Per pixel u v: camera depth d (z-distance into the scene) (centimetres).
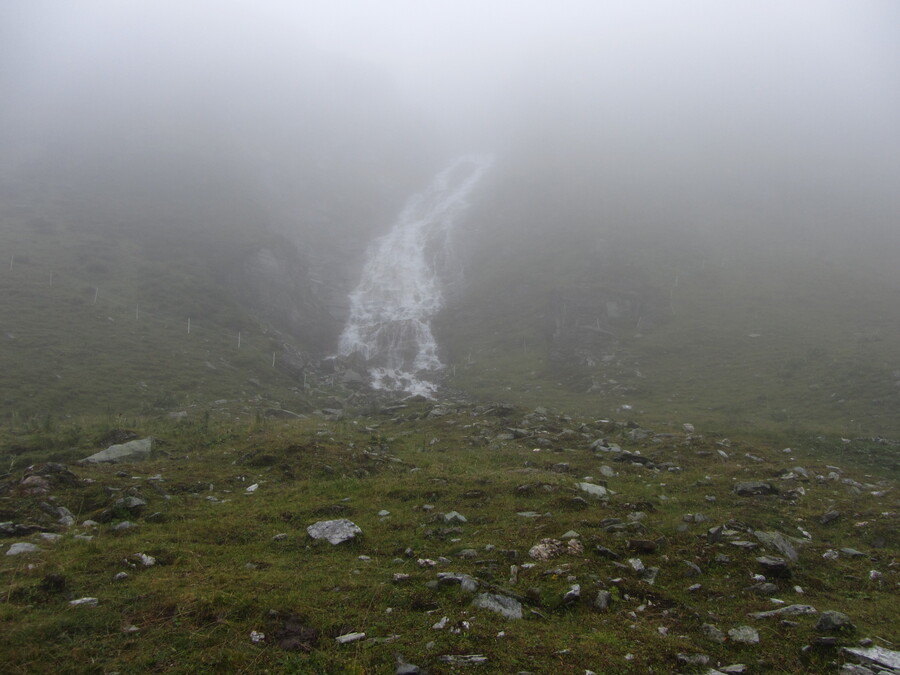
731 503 1233
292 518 1007
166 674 532
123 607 652
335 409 3266
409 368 5119
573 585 731
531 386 4081
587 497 1157
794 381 3372
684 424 2447
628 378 3956
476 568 790
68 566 757
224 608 648
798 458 1816
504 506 1085
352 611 661
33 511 984
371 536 925
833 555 961
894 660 608
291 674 538
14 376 2761
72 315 3819
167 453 1503
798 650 628
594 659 579
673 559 852
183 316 4450
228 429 1845
